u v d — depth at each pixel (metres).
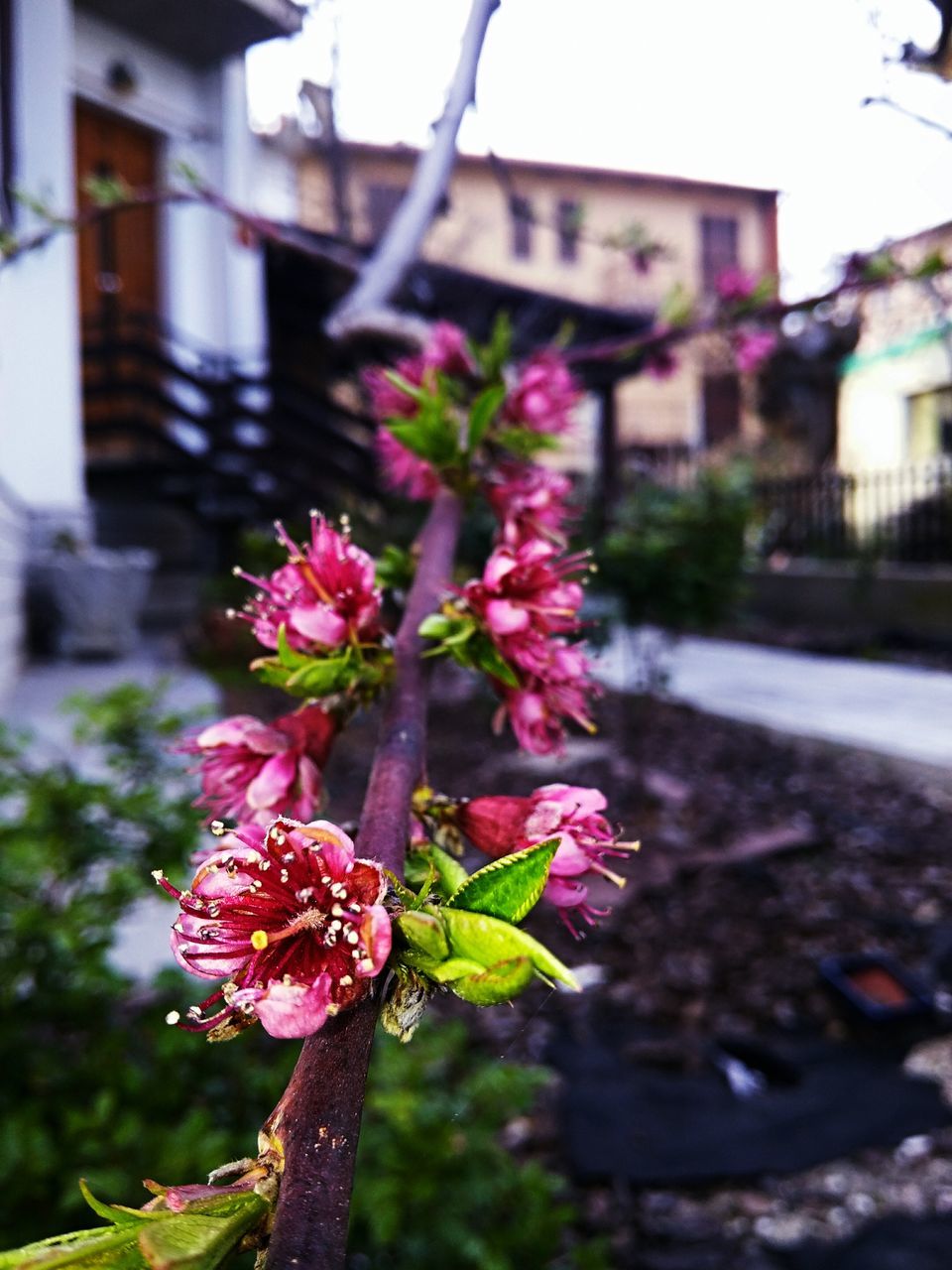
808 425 18.14
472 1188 2.20
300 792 0.82
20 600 8.55
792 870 5.23
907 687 9.52
